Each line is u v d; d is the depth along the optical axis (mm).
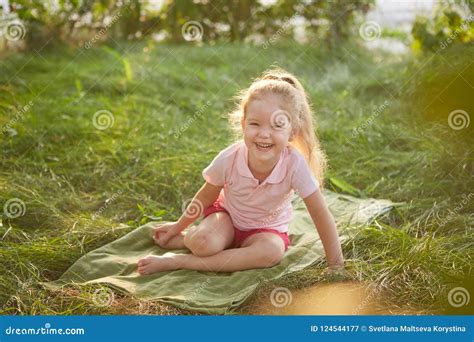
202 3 4801
